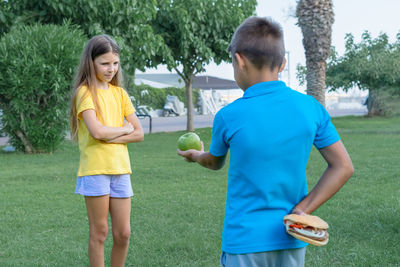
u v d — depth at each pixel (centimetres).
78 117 302
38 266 361
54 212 538
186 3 1822
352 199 577
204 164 205
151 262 365
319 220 159
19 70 1101
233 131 174
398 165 871
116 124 314
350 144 1275
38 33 1141
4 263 364
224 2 1836
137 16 1350
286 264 171
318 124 176
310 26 1395
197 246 400
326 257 371
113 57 306
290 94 177
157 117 3547
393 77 2639
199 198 603
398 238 411
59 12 1306
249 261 168
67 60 1127
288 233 165
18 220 500
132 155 1120
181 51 1808
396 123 2311
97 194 294
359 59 2689
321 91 1436
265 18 181
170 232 446
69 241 426
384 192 620
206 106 4209
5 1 1336
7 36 1141
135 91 3538
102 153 298
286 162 170
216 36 1852
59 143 1221
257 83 179
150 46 1458
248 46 176
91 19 1291
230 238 173
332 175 171
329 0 1391
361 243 403
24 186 709
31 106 1151
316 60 1419
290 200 173
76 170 882
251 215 169
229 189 179
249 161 170
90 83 303
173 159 1034
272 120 171
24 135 1205
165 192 650
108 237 439
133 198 609
